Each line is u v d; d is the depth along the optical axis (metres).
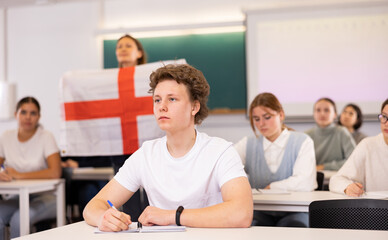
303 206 1.91
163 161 1.46
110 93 2.31
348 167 2.23
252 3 5.18
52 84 5.59
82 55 5.51
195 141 1.44
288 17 5.03
